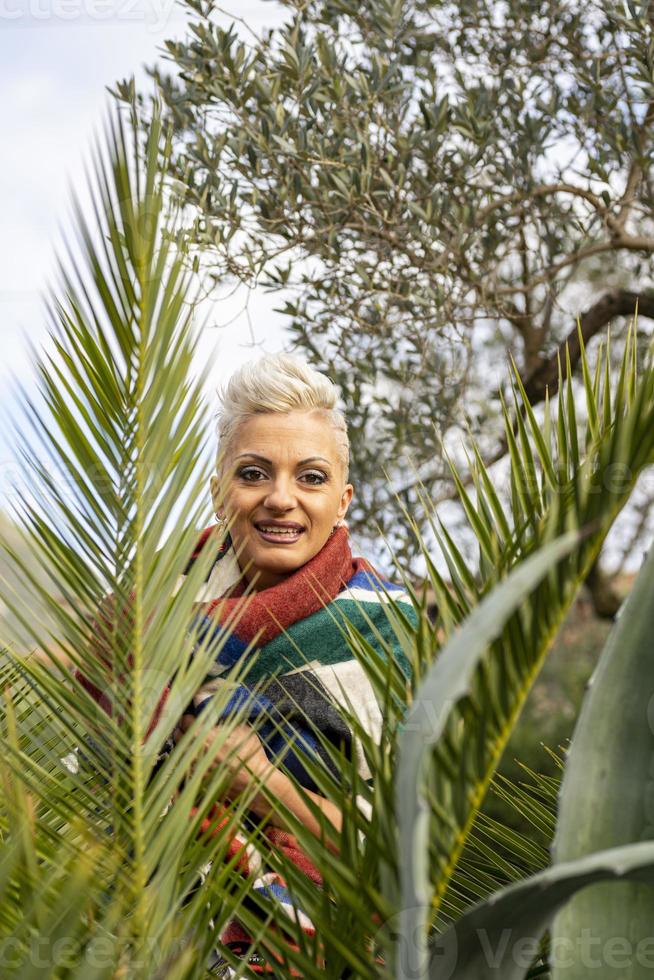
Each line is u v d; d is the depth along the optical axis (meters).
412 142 2.47
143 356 0.93
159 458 0.94
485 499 1.03
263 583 1.44
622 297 3.04
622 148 2.51
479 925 0.76
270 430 1.39
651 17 2.33
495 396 3.24
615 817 0.89
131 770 0.93
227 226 2.47
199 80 2.38
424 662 0.94
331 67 2.44
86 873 0.80
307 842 0.92
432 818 0.80
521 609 0.84
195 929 0.94
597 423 1.00
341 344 2.79
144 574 0.94
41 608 0.95
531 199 2.68
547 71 2.69
